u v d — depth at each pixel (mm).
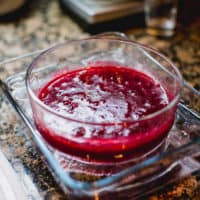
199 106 421
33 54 480
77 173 337
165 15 595
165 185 349
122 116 343
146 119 318
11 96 414
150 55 425
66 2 640
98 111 347
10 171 376
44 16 659
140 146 329
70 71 401
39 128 353
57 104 359
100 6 600
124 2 610
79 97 365
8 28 625
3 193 356
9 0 635
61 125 325
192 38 595
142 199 346
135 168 314
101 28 600
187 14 633
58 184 353
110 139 318
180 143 365
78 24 629
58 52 432
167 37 597
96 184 302
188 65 532
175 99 341
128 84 382
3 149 401
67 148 332
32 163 383
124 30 614
